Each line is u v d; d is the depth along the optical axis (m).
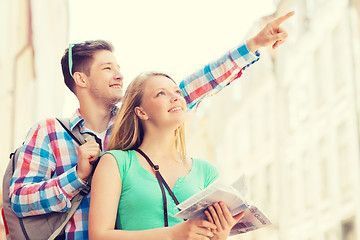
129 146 1.88
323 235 10.52
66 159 1.97
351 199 9.91
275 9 9.52
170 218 1.72
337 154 10.49
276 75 12.09
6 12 5.61
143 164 1.81
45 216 1.85
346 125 10.27
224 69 2.22
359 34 10.27
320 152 10.88
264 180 12.28
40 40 5.49
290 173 11.61
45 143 1.97
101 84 2.10
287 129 11.89
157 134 1.86
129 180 1.75
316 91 11.11
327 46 10.68
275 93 12.15
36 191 1.82
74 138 2.01
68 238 1.86
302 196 11.19
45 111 5.36
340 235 10.15
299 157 11.45
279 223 11.20
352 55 10.25
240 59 2.20
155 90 1.87
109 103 2.11
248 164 12.55
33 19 5.53
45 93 5.30
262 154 12.31
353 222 9.95
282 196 11.58
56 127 2.01
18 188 1.86
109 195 1.71
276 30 2.17
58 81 5.30
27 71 5.48
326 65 10.73
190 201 1.55
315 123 10.88
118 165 1.77
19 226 1.84
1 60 5.55
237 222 1.73
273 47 2.15
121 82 2.14
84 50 2.12
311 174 11.09
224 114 13.03
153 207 1.72
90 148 1.85
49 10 5.53
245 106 13.01
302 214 11.00
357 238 9.91
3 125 5.63
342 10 10.34
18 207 1.83
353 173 10.03
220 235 1.58
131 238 1.60
